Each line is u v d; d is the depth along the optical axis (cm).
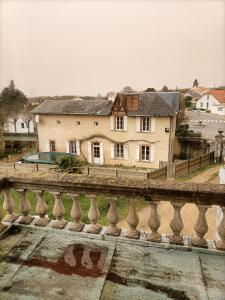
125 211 1127
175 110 2597
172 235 356
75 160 1959
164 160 2394
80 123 2625
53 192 385
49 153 2683
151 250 339
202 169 2153
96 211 380
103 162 2627
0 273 298
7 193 401
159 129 2348
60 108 2728
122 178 367
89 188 367
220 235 336
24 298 264
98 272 298
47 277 291
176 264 312
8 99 5512
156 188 340
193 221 1114
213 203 332
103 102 2656
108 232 370
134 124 2419
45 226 391
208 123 4547
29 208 410
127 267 306
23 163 2355
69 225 389
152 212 353
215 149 2322
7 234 374
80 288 275
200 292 269
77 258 322
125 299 261
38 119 2773
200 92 8906
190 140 2636
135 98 2403
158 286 277
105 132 2545
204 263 314
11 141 3609
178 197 339
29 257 325
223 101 6150
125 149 2508
